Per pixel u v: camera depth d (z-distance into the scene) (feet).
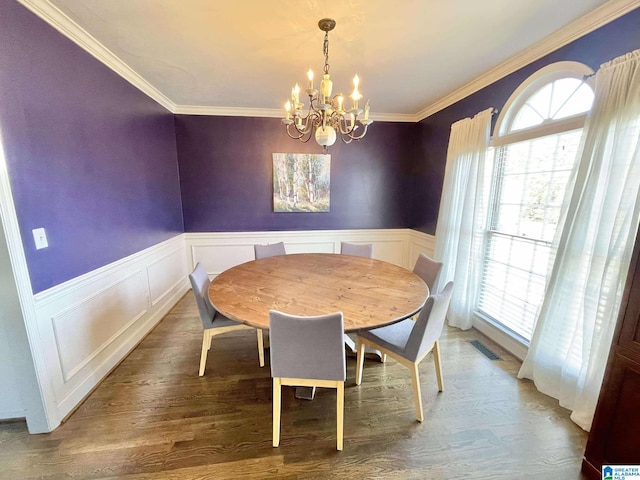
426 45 6.83
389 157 13.58
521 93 7.56
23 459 4.83
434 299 5.22
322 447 5.10
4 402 5.33
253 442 5.18
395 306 5.46
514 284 8.15
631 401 4.09
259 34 6.32
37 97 5.28
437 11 5.54
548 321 6.37
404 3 5.31
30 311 5.04
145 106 9.37
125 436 5.29
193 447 5.07
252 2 5.26
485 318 9.16
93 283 6.71
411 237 14.07
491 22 5.93
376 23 5.92
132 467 4.70
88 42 6.48
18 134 4.90
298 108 5.82
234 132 12.36
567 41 6.30
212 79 8.89
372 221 13.99
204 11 5.52
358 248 10.63
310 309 5.30
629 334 4.08
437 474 4.62
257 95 10.39
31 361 5.09
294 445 5.14
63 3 5.27
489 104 8.74
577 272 5.87
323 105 5.34
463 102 9.95
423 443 5.18
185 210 12.62
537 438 5.30
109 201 7.41
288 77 8.70
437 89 9.80
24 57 5.02
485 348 8.36
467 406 6.08
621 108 5.07
